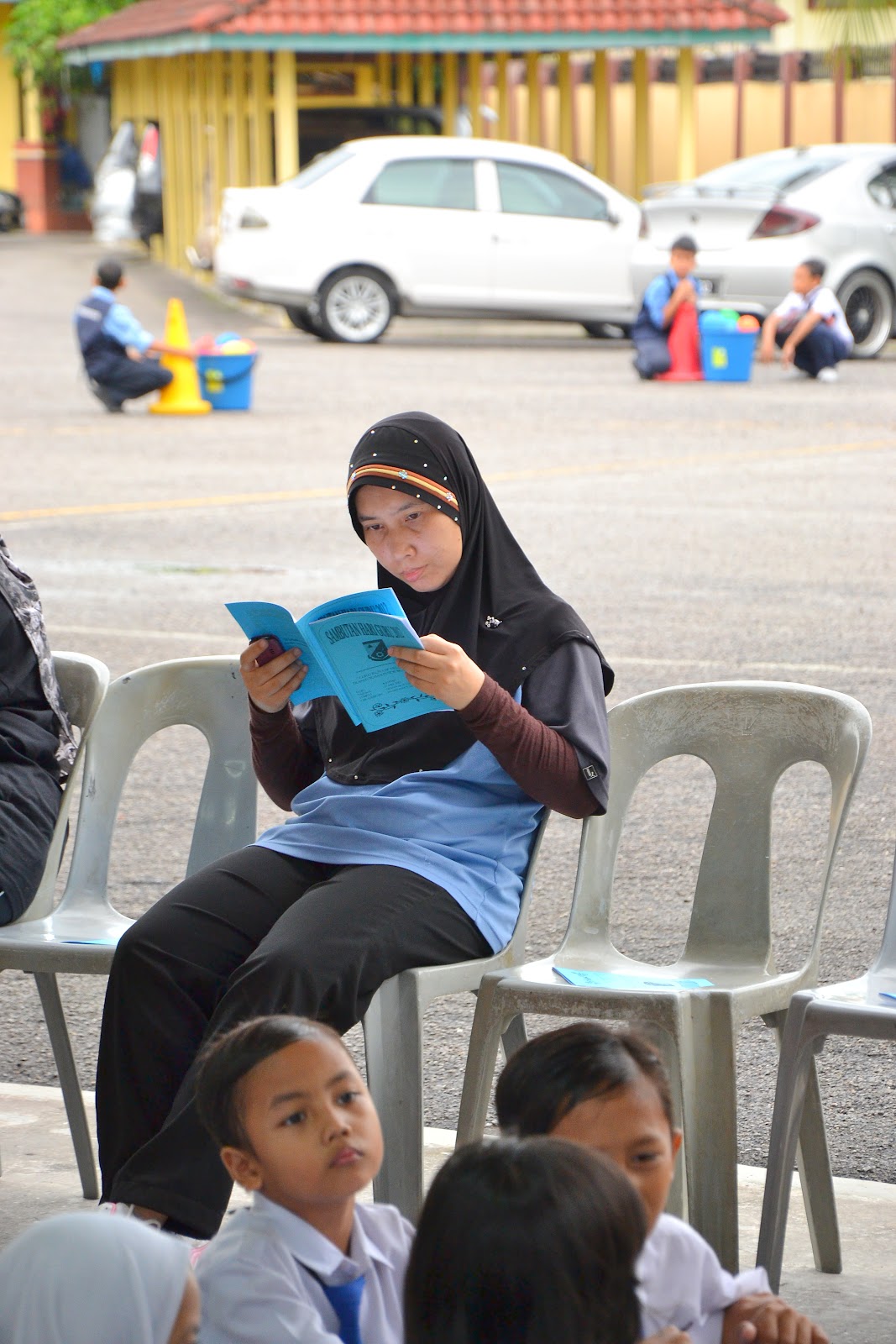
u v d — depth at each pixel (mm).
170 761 13211
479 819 6859
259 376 36625
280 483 24781
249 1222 4781
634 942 9688
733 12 48969
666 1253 4961
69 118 89688
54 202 88875
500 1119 4855
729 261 39250
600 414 30891
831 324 35531
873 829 11531
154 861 11062
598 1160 3857
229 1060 4738
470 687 6441
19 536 21203
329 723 7250
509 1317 3725
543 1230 3729
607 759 6754
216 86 54625
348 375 36625
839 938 9750
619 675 14500
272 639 6793
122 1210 5828
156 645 15758
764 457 26453
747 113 57875
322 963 6172
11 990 9633
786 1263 6707
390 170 42156
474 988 6602
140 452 27625
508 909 6805
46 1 81812
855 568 18922
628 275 42562
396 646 6383
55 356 40406
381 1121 6348
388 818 6824
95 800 7828
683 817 11906
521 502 22891
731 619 16531
